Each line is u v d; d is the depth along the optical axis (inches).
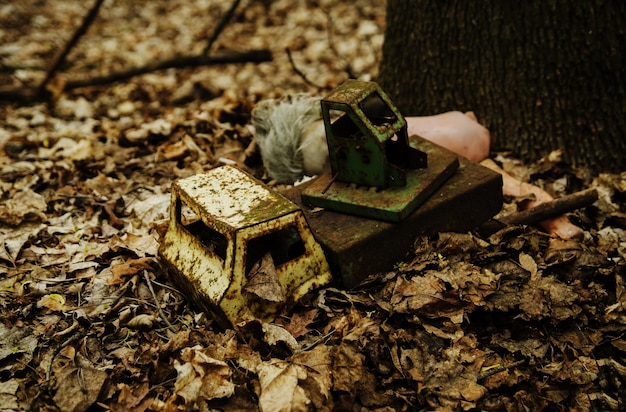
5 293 40.3
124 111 66.7
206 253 37.3
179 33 92.1
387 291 38.2
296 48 83.0
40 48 86.0
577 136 48.7
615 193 46.5
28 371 36.6
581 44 47.8
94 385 35.2
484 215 41.5
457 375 35.5
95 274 41.6
